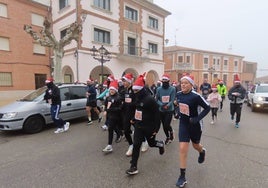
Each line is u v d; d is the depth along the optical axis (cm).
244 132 725
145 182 374
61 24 1925
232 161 466
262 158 484
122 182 374
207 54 4019
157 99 580
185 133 364
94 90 855
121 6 2017
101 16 1844
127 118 497
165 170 421
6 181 382
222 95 1239
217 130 755
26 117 696
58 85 834
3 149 556
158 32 2467
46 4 2106
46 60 2173
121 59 2036
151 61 2377
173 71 3897
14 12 1927
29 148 561
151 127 406
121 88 542
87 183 372
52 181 380
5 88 1906
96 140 631
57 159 483
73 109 841
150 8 2333
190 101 353
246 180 379
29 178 393
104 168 434
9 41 1916
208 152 523
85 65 1733
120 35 2020
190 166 439
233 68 4522
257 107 1217
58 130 723
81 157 495
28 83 2052
